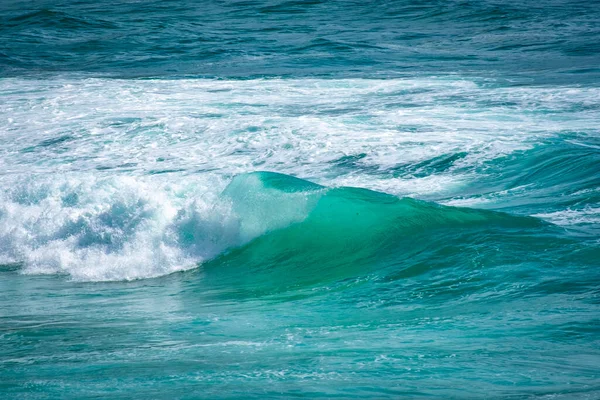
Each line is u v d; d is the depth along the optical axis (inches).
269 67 3715.6
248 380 536.1
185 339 713.6
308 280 1010.7
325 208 1182.3
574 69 3260.3
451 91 2716.5
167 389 519.5
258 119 2258.9
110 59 4215.1
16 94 2962.6
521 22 5300.2
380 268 993.5
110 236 1283.2
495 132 1956.2
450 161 1722.4
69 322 842.8
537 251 942.4
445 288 870.4
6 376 585.6
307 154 1879.9
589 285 807.7
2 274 1237.7
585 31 4741.6
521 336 650.2
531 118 2139.5
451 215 1110.4
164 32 5142.7
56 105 2696.9
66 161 1972.2
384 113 2301.9
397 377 535.8
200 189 1341.0
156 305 941.8
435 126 2075.5
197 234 1236.5
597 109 2225.6
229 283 1057.5
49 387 539.2
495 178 1568.7
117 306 947.3
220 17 6008.9
